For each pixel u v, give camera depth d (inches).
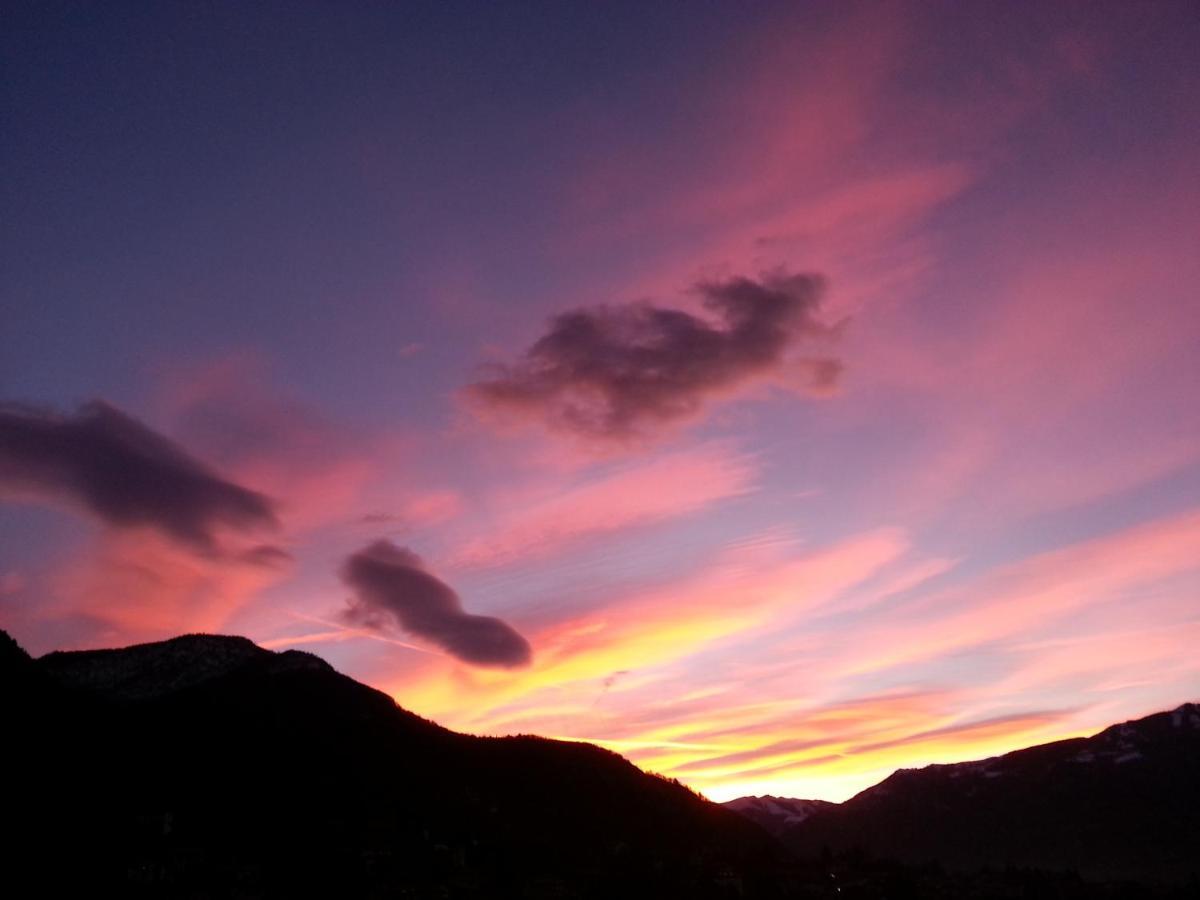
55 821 6555.1
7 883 5615.2
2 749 7229.3
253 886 6451.8
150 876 6215.6
